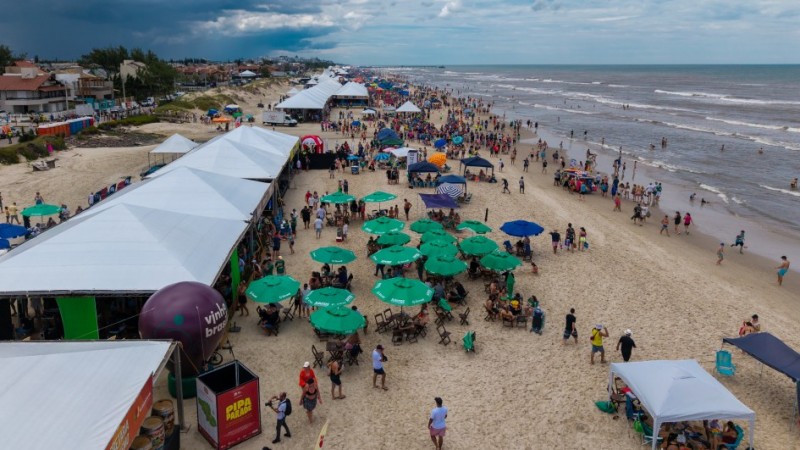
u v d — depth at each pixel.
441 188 31.38
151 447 10.61
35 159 41.59
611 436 12.90
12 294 13.45
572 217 32.31
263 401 13.63
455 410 13.70
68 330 14.11
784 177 45.78
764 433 13.26
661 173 46.81
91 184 35.28
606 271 23.88
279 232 26.05
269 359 15.60
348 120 72.19
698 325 19.02
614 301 20.73
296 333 17.17
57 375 9.05
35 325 15.94
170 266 14.88
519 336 17.67
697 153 56.47
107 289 13.89
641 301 20.84
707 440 12.47
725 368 15.48
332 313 14.90
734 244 28.00
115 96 96.38
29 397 8.42
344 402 13.82
